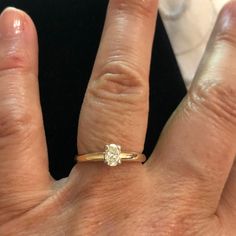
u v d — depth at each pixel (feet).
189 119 0.29
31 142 0.28
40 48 0.33
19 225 0.28
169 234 0.27
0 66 0.29
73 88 0.33
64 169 0.32
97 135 0.28
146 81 0.29
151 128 0.33
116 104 0.28
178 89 0.34
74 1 0.34
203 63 0.30
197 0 0.37
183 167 0.28
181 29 0.37
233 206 0.29
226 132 0.28
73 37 0.34
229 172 0.29
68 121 0.33
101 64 0.29
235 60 0.29
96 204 0.28
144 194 0.28
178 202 0.28
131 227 0.27
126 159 0.28
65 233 0.28
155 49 0.34
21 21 0.29
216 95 0.28
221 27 0.30
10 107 0.28
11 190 0.28
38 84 0.31
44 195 0.28
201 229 0.28
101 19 0.34
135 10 0.29
